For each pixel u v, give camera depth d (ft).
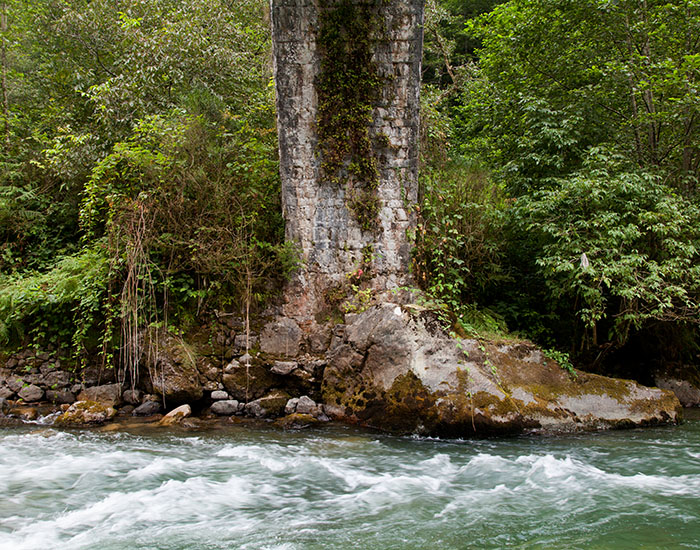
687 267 23.79
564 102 30.35
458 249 27.30
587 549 10.66
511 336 25.34
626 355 29.45
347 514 12.81
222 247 24.62
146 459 17.10
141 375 23.86
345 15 24.48
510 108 33.65
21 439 19.25
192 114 27.04
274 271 25.16
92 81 35.83
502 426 19.77
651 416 21.95
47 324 24.23
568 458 17.12
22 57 43.24
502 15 35.12
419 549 10.76
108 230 24.70
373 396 21.45
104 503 13.38
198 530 11.78
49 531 11.68
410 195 25.75
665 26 28.45
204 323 24.73
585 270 22.34
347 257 25.45
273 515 12.75
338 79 24.76
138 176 25.44
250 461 16.99
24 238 30.99
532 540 11.18
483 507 13.25
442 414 19.85
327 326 24.90
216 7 37.14
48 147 33.86
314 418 22.04
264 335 24.62
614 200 24.34
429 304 23.57
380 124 25.31
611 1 27.50
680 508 13.10
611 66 27.55
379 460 17.29
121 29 34.81
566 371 22.43
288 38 24.59
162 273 24.41
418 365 20.99
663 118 26.84
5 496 13.76
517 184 29.66
